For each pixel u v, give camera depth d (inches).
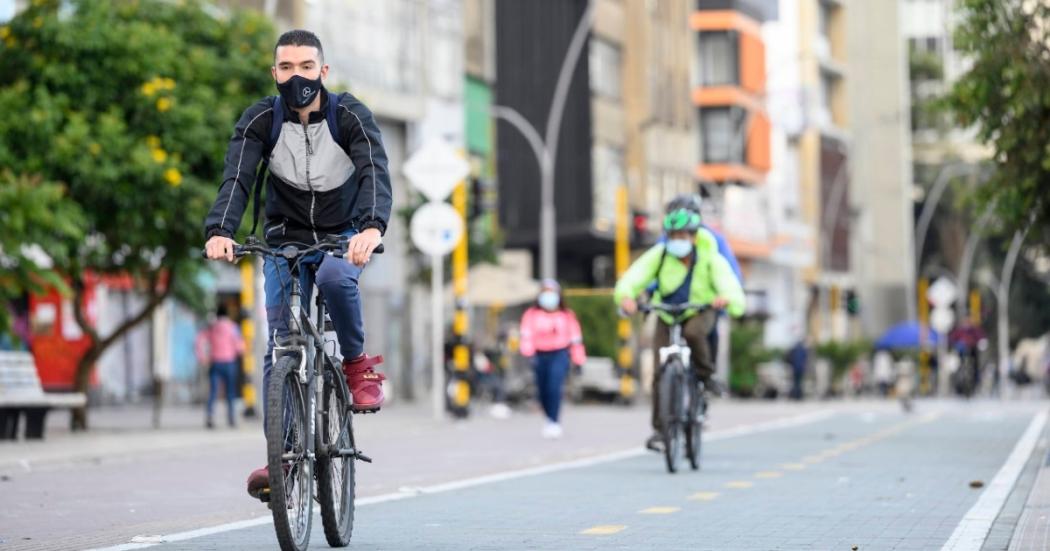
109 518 1147.9
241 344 2694.4
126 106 2427.4
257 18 2640.3
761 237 6998.0
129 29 2437.3
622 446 2031.3
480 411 3641.7
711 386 1571.1
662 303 1549.0
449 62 4881.9
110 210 2411.4
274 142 822.5
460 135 4916.3
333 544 884.0
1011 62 1870.1
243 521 1083.3
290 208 836.0
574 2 5462.6
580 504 1201.4
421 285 4077.3
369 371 869.8
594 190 5442.9
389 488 1355.8
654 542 950.4
